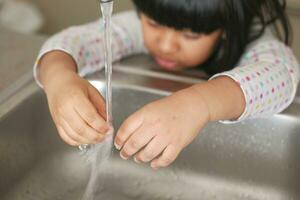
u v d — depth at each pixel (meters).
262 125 0.63
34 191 0.65
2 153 0.60
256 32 0.74
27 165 0.65
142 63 0.74
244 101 0.57
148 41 0.71
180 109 0.51
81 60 0.68
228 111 0.55
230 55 0.72
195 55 0.70
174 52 0.69
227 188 0.68
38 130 0.65
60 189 0.67
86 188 0.67
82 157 0.67
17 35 0.81
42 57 0.65
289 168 0.64
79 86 0.55
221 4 0.64
